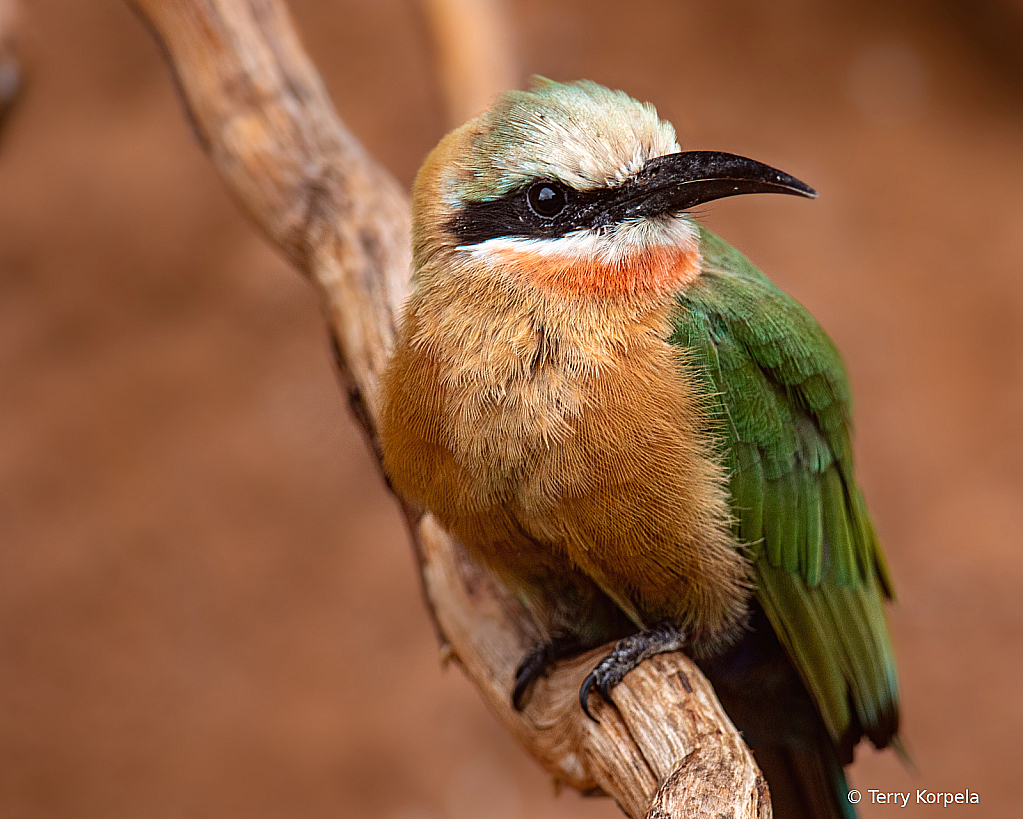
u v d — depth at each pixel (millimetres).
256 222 7148
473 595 6434
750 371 6207
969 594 14156
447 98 9336
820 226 17234
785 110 18453
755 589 6395
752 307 6293
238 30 6988
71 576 14648
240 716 13602
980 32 19438
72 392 15945
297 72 7145
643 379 5785
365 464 15414
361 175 7074
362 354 6668
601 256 5906
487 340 5879
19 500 15188
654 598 6121
